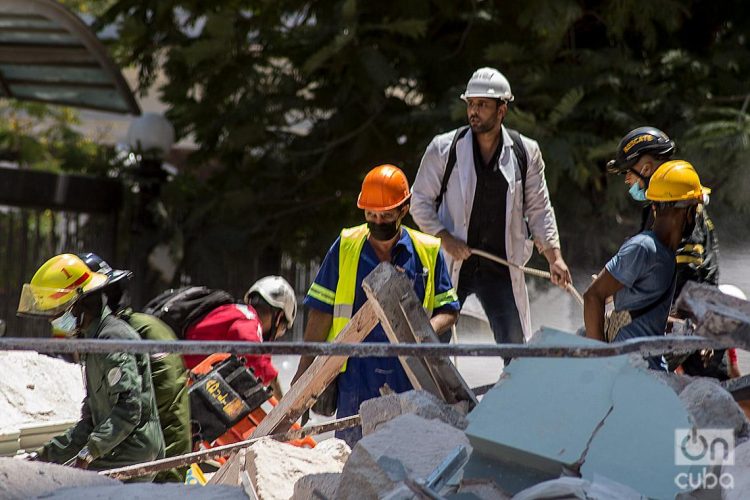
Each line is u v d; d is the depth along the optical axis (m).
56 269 9.02
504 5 25.62
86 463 8.76
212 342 5.30
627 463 5.25
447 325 10.52
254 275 28.27
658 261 8.16
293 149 27.80
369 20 25.48
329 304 10.56
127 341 5.30
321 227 28.02
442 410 6.67
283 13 27.25
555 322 21.91
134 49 28.88
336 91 26.83
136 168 27.89
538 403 5.61
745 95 24.89
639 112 24.30
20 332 26.91
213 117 28.00
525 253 12.57
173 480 9.77
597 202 24.70
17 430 10.69
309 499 6.21
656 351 5.44
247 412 10.77
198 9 28.09
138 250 27.70
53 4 25.47
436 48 25.81
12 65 29.88
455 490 5.38
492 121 11.94
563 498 4.88
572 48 25.94
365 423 6.87
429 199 12.34
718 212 22.84
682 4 25.23
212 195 27.95
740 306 5.38
